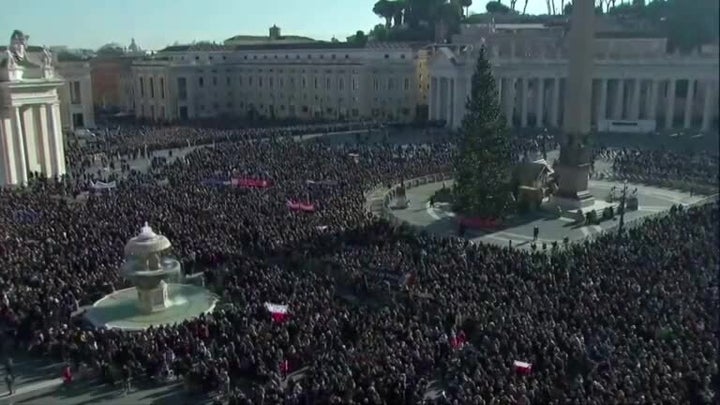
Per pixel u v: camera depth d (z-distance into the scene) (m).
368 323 29.00
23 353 30.44
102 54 154.75
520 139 86.56
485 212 51.78
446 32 138.00
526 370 23.97
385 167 71.62
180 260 39.00
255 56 140.75
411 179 69.31
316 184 60.84
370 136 102.69
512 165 58.38
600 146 68.00
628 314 28.20
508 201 53.19
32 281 34.62
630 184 65.69
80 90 118.44
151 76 136.25
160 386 27.59
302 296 32.31
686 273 28.30
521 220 54.50
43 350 30.08
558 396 21.89
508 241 47.53
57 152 74.19
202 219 46.59
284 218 47.12
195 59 141.38
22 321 31.00
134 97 142.50
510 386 22.36
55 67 108.56
